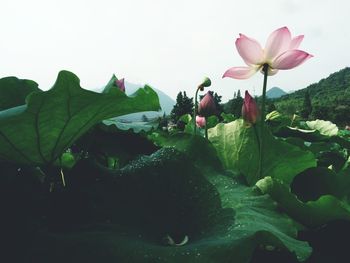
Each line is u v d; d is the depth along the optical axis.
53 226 0.56
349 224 0.67
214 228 0.60
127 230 0.56
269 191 0.70
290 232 0.61
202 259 0.47
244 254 0.48
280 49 0.84
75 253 0.48
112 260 0.47
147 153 0.95
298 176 0.96
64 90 0.51
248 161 1.00
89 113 0.58
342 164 1.46
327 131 2.16
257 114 0.95
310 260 0.61
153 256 0.48
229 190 0.72
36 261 0.47
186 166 0.71
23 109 0.52
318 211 0.66
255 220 0.59
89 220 0.57
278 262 0.57
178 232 0.60
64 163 1.03
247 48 0.84
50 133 0.59
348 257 0.61
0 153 0.60
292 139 1.31
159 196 0.65
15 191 0.61
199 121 1.81
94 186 0.63
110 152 0.93
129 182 0.66
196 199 0.66
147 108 0.62
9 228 0.53
